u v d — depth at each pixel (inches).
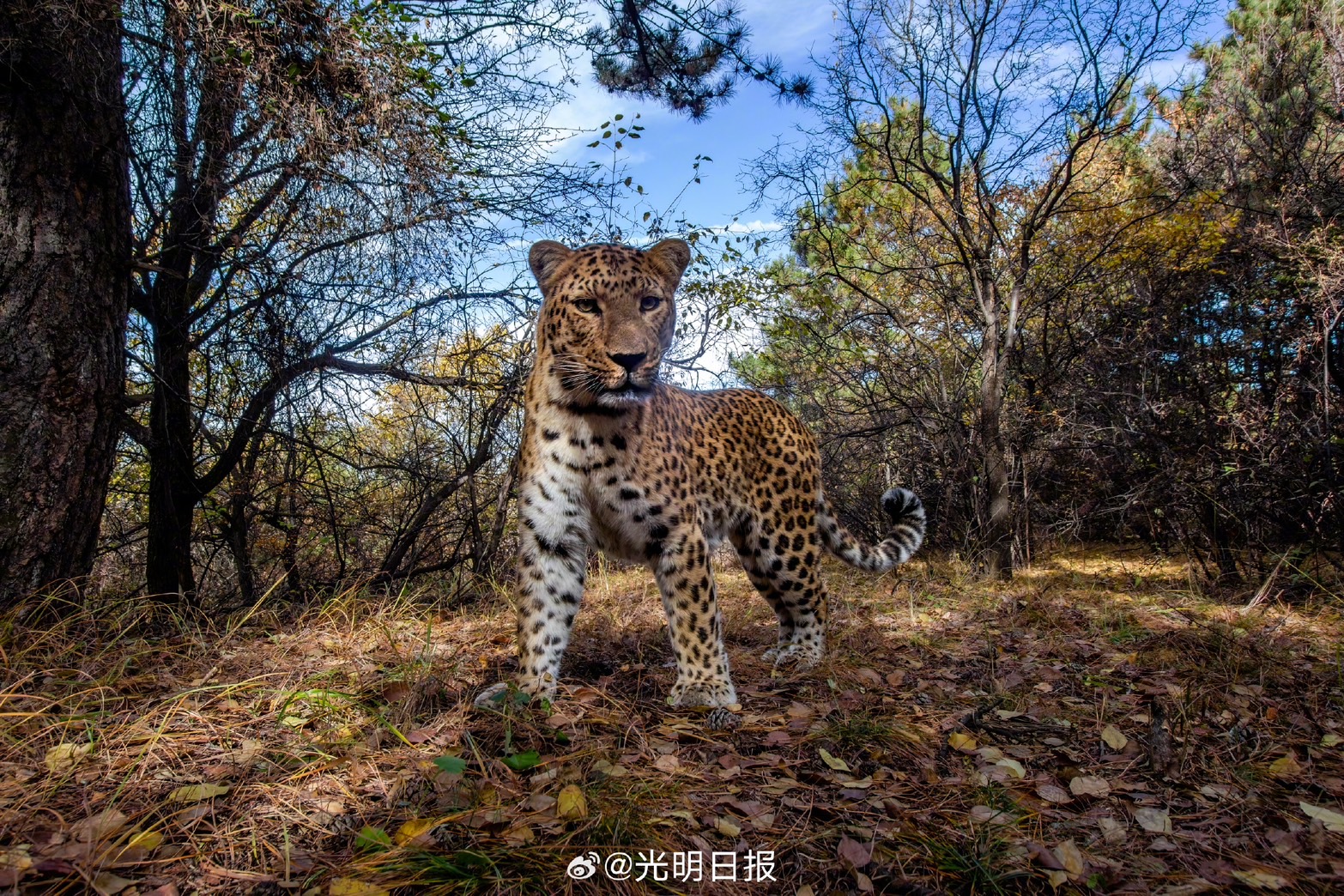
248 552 86.9
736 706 44.2
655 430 45.5
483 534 91.8
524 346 87.2
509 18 78.5
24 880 24.6
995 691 49.9
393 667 47.0
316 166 61.7
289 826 29.3
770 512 56.5
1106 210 125.2
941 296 130.5
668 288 48.2
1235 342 100.6
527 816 29.6
